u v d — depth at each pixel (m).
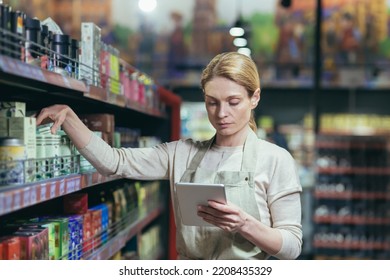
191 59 11.21
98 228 3.36
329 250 8.75
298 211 2.45
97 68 3.18
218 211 2.22
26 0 9.66
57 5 10.56
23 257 2.28
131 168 2.60
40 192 2.17
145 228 5.59
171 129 5.97
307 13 11.02
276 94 11.76
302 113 11.70
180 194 2.27
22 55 2.16
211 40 11.15
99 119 3.39
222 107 2.33
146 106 4.67
